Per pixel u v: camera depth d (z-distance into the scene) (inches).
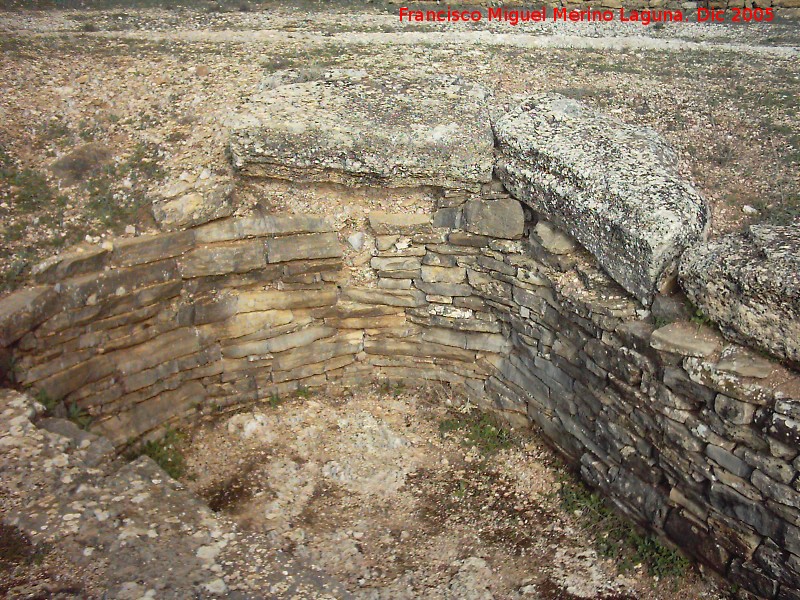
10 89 325.4
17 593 157.8
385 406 290.8
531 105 277.0
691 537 210.2
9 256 232.1
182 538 180.7
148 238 246.1
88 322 234.8
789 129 301.6
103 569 167.3
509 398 277.0
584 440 246.4
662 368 207.6
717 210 250.4
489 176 262.1
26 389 219.6
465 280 276.1
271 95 291.9
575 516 239.5
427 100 290.5
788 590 187.8
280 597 168.9
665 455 213.9
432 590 211.2
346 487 250.4
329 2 590.6
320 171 268.8
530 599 208.8
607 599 209.6
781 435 179.8
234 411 280.8
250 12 542.9
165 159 280.7
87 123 302.5
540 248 251.1
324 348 289.1
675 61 416.5
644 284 215.8
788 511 182.7
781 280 181.6
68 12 512.4
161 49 409.4
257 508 238.1
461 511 243.3
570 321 241.6
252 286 271.6
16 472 188.2
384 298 285.6
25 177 265.6
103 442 208.7
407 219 275.0
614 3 589.0
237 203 269.4
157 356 254.7
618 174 229.3
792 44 457.1
